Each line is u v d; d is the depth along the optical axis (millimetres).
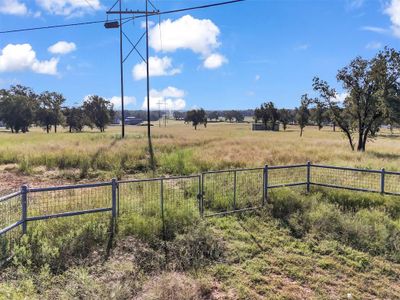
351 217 7770
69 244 5730
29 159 15984
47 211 7141
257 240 6625
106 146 21125
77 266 5234
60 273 5051
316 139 38562
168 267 5469
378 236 6828
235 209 8250
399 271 5637
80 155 16688
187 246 6070
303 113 55750
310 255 6098
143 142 24953
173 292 4602
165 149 21312
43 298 4332
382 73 25688
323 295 4840
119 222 6719
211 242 6207
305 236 6902
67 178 13422
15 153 17641
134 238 6250
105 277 4969
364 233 6859
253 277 5227
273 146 25234
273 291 4898
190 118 94812
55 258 5355
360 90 26828
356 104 27234
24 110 77562
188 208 7625
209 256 5879
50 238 5914
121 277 4992
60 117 83625
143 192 8781
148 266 5465
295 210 8281
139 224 6555
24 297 4191
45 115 81750
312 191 9867
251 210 8258
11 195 5512
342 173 12570
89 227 6277
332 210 8273
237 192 9117
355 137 44188
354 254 6164
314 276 5363
